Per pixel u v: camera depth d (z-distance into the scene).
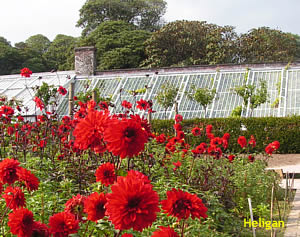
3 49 37.06
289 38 36.28
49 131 6.64
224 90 17.92
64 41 42.94
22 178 2.18
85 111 4.85
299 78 17.52
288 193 7.21
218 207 4.61
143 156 5.02
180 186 4.57
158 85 19.03
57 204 3.41
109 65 34.09
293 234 4.89
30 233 1.75
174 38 34.75
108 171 2.21
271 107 16.53
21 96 18.48
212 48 33.97
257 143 14.58
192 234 3.60
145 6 42.44
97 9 41.28
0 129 6.23
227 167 6.15
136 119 2.41
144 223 1.42
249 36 34.41
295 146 14.25
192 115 17.05
